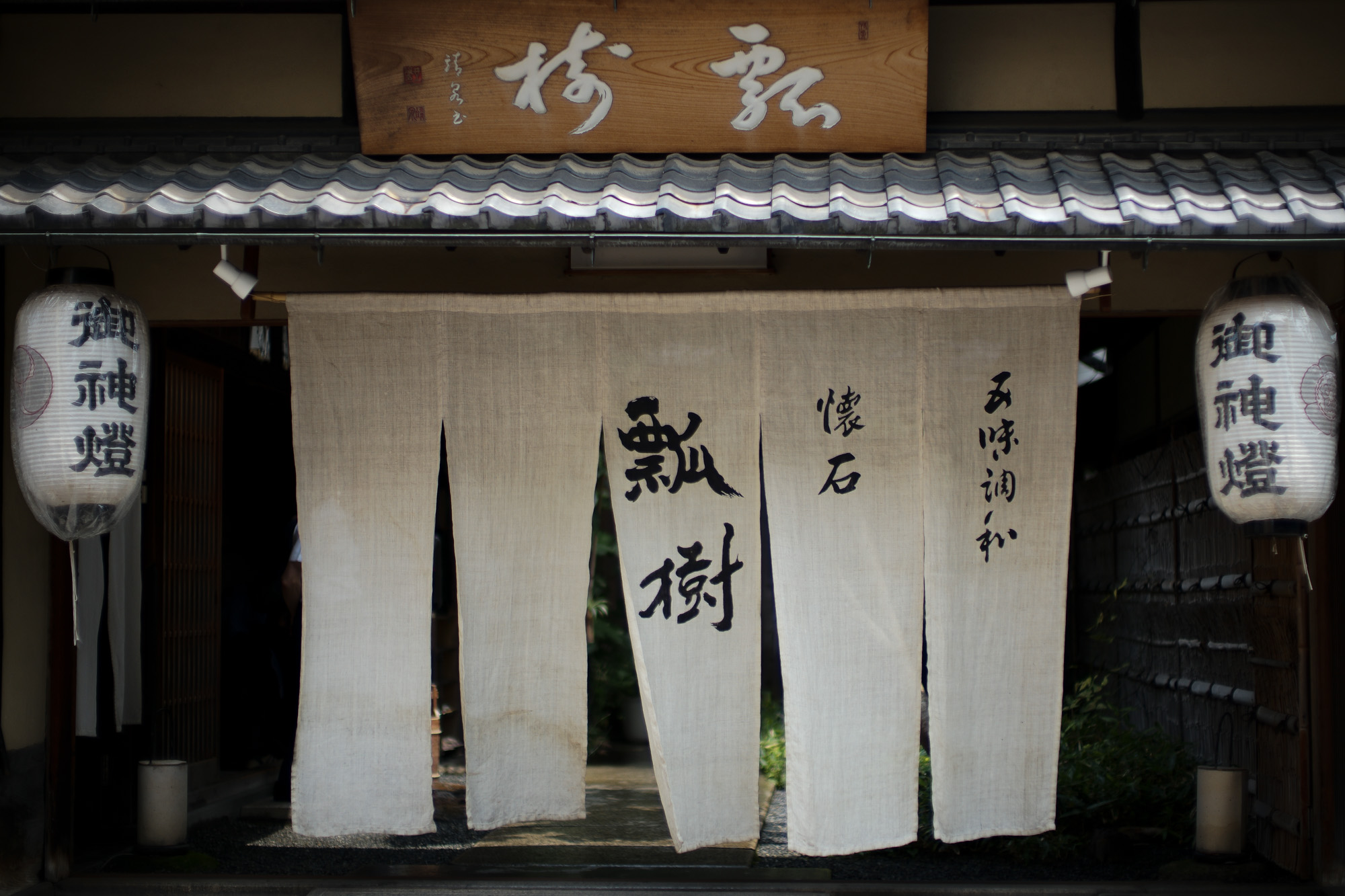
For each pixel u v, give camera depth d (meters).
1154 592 8.78
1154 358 8.92
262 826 7.37
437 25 5.14
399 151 5.30
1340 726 5.38
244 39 5.62
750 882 5.49
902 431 5.13
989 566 5.09
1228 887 5.39
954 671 5.04
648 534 5.14
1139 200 4.52
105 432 4.66
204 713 7.91
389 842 6.91
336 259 5.93
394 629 5.14
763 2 5.06
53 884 5.67
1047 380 5.09
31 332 4.67
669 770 5.03
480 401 5.19
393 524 5.16
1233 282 4.64
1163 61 5.38
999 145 5.41
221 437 8.18
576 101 5.22
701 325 5.18
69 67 5.60
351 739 5.10
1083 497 10.97
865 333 5.14
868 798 5.05
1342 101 5.33
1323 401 4.45
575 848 6.70
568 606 5.18
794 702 5.07
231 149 5.51
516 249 5.91
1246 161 5.05
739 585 5.13
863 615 5.10
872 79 5.15
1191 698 7.91
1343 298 5.35
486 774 5.09
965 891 5.35
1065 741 7.48
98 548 6.28
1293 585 5.74
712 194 4.67
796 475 5.14
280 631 8.37
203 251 5.91
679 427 5.17
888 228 4.38
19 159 5.42
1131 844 6.49
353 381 5.18
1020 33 5.50
